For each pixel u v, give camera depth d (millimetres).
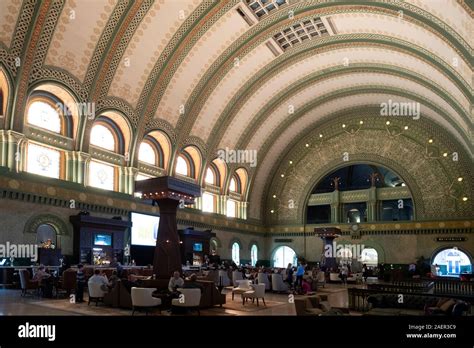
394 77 24156
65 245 17531
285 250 33344
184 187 13555
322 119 31906
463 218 27016
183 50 20328
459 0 9328
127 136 21094
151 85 20797
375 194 30219
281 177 33594
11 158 15578
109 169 20656
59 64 17031
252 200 32438
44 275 13977
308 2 18484
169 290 11703
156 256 13125
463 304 8797
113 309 11688
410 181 28906
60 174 18125
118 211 20219
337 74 25438
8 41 15023
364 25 19297
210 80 22875
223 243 28578
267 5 19250
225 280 19406
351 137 31297
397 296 11648
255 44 21703
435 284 16281
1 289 15023
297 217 32875
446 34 12484
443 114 23828
